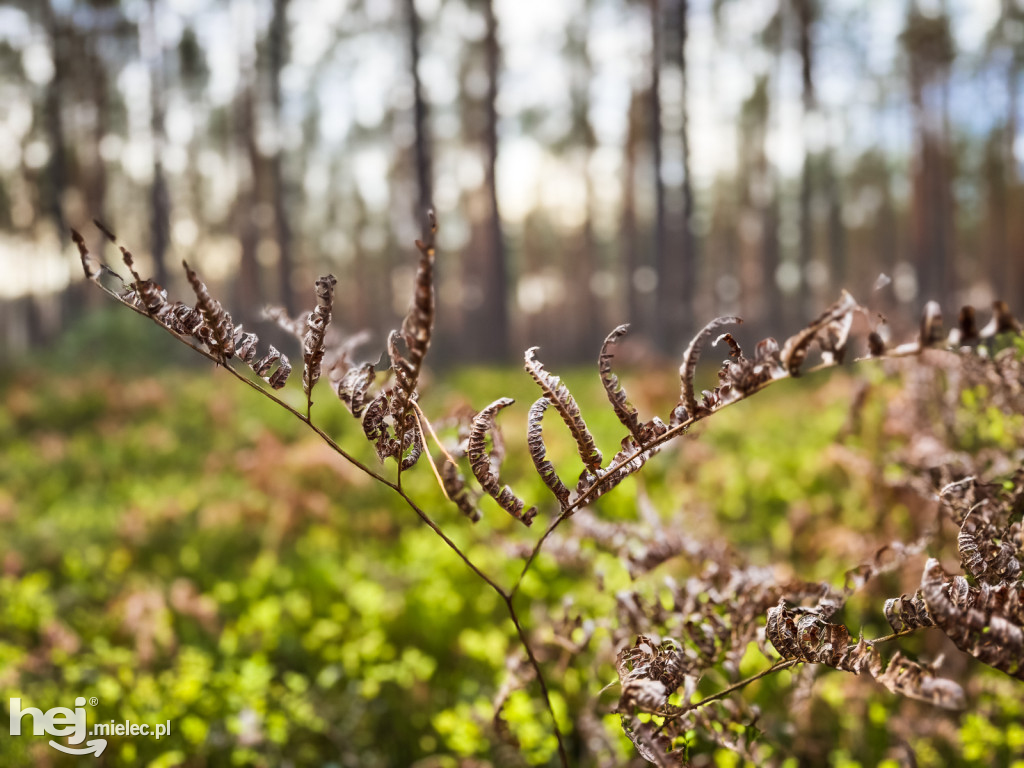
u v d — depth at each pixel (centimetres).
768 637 101
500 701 147
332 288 93
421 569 337
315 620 304
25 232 2831
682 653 105
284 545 411
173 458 652
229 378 948
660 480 450
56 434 736
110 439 702
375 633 272
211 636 288
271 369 94
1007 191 2828
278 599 331
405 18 1675
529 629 267
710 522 304
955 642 78
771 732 188
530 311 3853
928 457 181
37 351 1414
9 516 469
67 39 2062
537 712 213
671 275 1697
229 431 718
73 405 837
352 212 3669
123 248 89
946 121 2412
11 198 2803
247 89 2064
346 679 259
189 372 1180
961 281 3191
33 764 196
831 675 204
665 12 1670
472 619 284
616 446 513
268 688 246
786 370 81
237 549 413
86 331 1305
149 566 398
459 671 262
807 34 2056
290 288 2091
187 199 2923
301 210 3456
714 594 135
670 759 92
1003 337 138
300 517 423
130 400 849
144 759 204
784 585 126
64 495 553
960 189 2928
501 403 95
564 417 93
